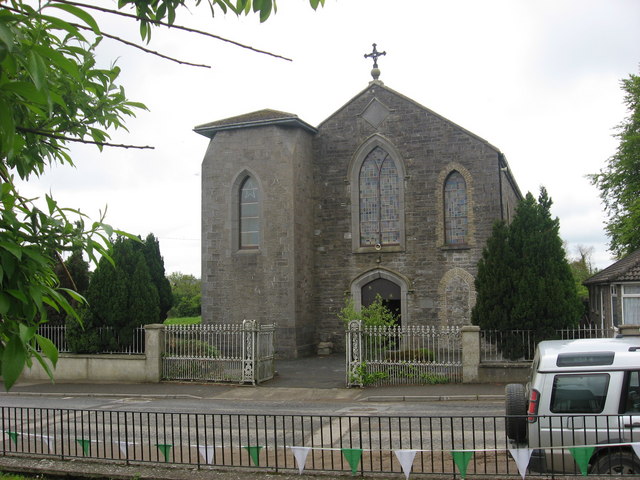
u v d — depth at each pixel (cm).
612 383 745
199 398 1734
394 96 2762
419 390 1731
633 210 3497
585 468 657
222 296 2688
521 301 1878
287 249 2620
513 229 1970
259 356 1958
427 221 2673
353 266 2758
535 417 731
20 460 848
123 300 2083
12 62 261
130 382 2025
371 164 2795
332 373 2145
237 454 970
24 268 313
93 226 354
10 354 296
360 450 719
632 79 3766
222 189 2741
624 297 2275
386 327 2048
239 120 2753
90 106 497
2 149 292
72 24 295
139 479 748
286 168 2659
